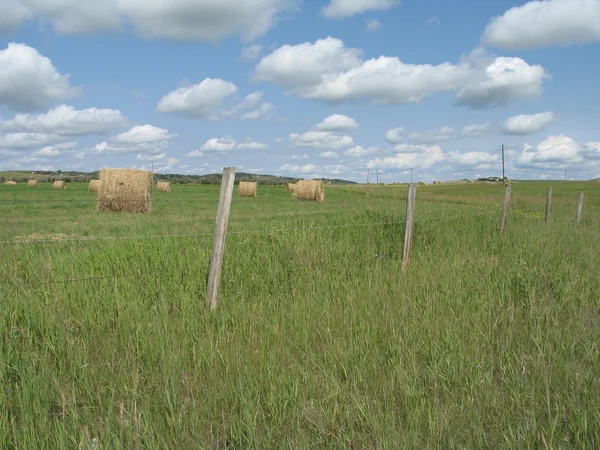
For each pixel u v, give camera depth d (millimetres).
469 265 6883
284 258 6828
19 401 3033
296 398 3213
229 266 6113
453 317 4727
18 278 5270
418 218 10203
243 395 3178
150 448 2635
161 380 3436
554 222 14109
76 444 2697
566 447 2732
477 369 3574
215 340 4133
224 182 4875
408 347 4012
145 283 5504
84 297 4715
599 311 5254
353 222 9773
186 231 9391
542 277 5984
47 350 3748
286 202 32188
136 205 22312
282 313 4766
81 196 37000
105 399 3252
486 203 20047
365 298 5363
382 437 2783
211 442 2850
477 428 2848
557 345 3984
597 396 3191
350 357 3807
